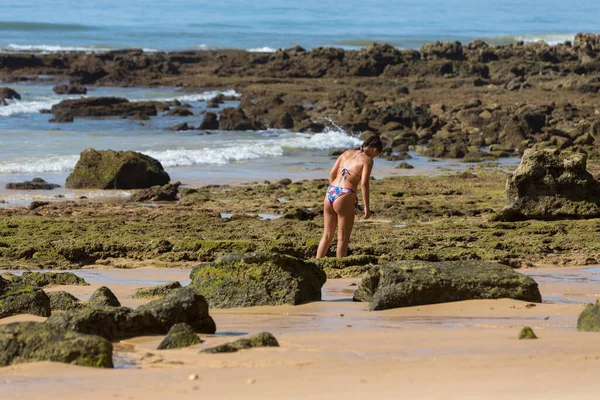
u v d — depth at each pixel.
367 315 15.81
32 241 25.69
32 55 103.06
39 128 59.44
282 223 29.33
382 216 31.30
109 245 25.12
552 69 98.06
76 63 104.44
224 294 17.33
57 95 82.69
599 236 26.75
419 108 67.56
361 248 24.14
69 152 48.72
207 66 107.62
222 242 24.64
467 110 67.00
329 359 11.51
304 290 17.38
